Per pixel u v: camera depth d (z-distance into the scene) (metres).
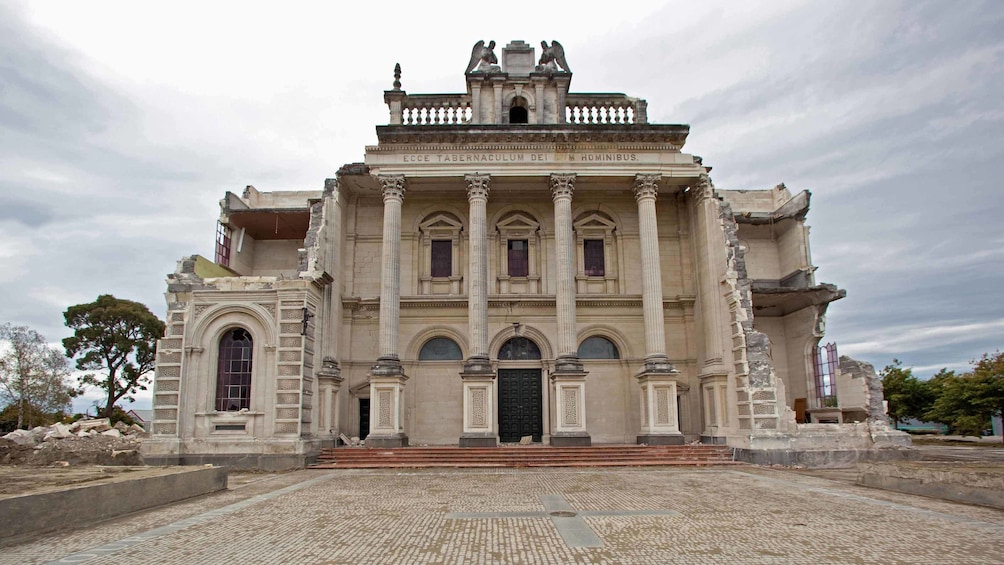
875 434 26.84
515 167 32.41
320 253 30.25
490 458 26.53
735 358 29.33
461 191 35.28
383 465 26.05
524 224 35.47
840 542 11.40
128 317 59.06
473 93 34.59
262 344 27.11
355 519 13.93
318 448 27.56
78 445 26.75
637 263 35.09
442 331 33.78
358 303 33.78
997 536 11.88
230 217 34.75
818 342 33.69
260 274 37.66
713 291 31.53
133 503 14.99
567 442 28.69
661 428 29.47
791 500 16.31
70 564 10.21
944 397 48.75
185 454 25.81
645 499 16.55
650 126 32.62
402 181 32.28
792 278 35.50
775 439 26.47
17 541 11.77
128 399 61.12
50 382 55.03
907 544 11.24
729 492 17.88
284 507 15.66
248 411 26.30
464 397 29.31
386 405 29.31
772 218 36.12
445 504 15.97
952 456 29.42
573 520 13.56
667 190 34.78
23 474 17.03
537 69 34.78
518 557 10.48
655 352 30.66
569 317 30.81
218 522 13.67
